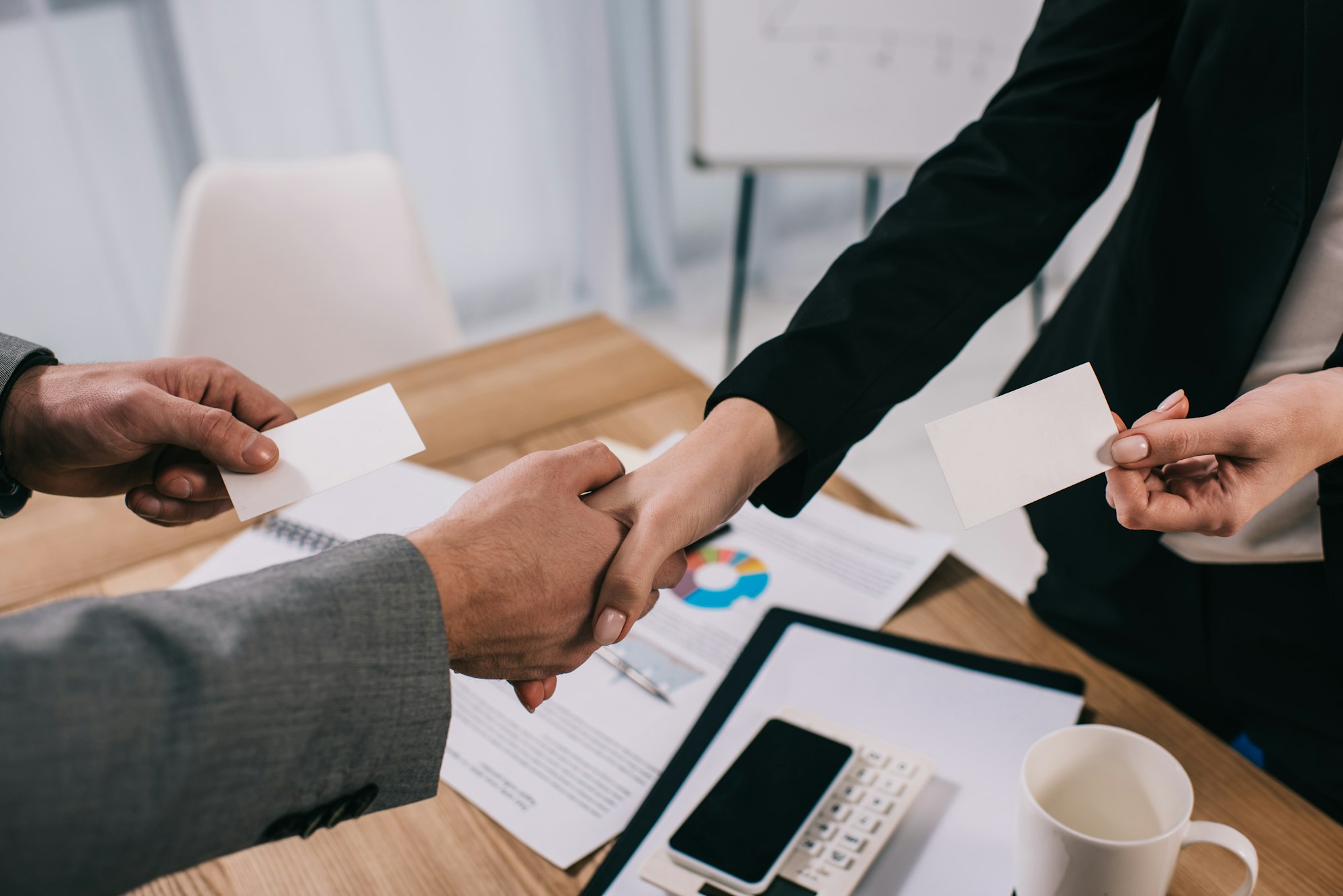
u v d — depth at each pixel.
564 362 1.07
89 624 0.37
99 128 1.91
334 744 0.41
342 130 2.16
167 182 2.02
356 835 0.58
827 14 1.95
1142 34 0.66
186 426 0.54
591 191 2.51
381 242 1.31
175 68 1.93
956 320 0.64
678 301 2.74
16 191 1.85
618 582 0.51
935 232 0.64
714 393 0.60
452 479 0.89
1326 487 0.57
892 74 2.01
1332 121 0.54
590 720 0.66
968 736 0.61
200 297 1.24
